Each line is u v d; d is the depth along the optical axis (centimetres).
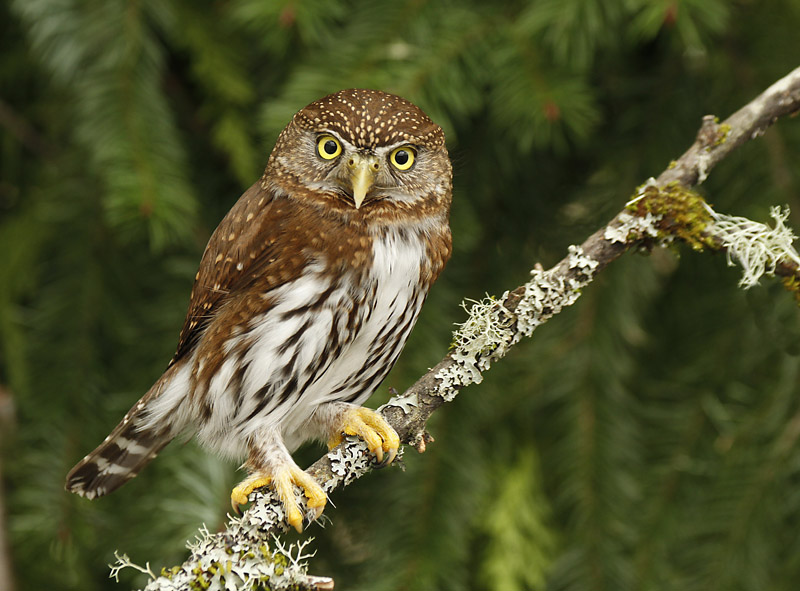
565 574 805
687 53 802
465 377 565
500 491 832
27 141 864
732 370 819
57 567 796
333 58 745
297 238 667
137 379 826
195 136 863
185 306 831
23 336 812
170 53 859
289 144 695
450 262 838
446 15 757
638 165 816
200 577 510
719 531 799
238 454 678
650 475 816
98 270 830
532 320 561
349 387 698
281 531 562
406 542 791
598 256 561
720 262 822
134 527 796
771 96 562
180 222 729
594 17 710
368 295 670
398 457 578
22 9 752
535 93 716
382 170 673
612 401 818
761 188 773
